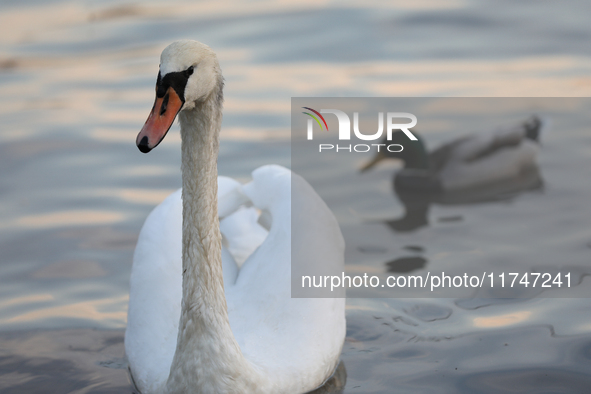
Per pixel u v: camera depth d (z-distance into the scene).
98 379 8.02
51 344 8.80
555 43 20.95
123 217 12.23
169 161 14.51
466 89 17.97
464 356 8.45
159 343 7.68
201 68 6.17
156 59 20.70
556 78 18.56
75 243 11.41
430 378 8.00
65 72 20.06
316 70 19.23
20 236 11.62
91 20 24.59
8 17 25.22
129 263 10.84
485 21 22.92
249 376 7.04
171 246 8.28
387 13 23.84
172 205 8.69
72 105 17.52
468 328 9.12
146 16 24.67
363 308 9.76
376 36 21.83
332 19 23.36
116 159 14.57
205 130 6.55
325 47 20.95
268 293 8.12
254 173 9.10
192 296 6.79
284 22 23.19
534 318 9.30
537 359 8.30
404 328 9.20
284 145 14.98
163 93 6.08
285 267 8.25
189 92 6.13
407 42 21.31
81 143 15.30
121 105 17.47
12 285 10.23
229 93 17.73
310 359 7.73
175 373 6.94
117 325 9.29
